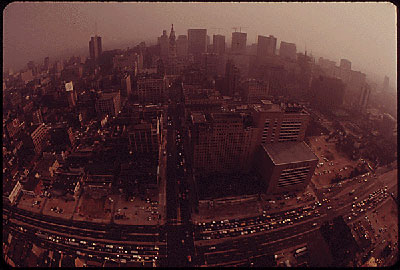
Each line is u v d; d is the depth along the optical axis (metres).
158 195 125.31
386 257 90.50
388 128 176.25
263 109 129.25
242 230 106.50
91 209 116.50
